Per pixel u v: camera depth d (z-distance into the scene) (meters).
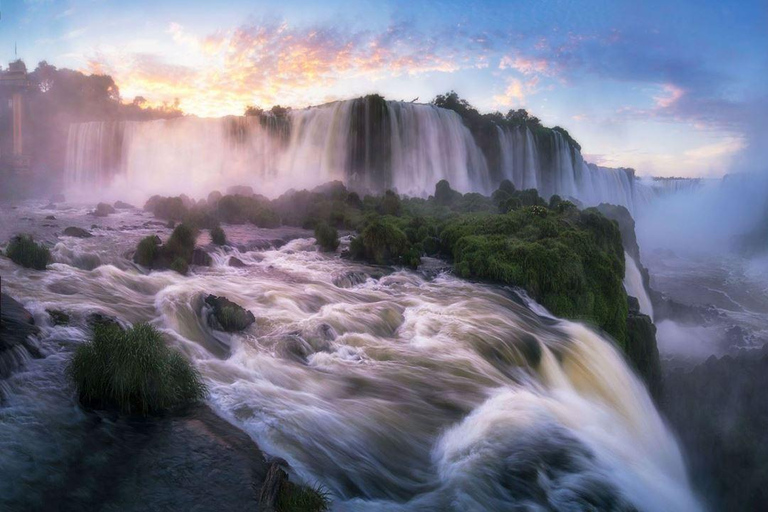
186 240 23.81
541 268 24.48
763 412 23.28
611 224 31.84
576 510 10.60
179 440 9.65
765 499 18.91
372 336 17.41
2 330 12.06
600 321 25.47
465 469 10.98
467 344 17.20
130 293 18.27
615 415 17.36
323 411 11.99
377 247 27.53
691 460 20.64
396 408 12.91
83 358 10.41
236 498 8.28
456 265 25.80
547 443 12.42
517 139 67.06
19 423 9.38
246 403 11.62
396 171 57.03
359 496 9.65
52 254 20.98
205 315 16.50
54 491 8.00
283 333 16.30
